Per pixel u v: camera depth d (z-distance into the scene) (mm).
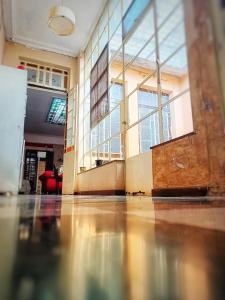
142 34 3264
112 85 5340
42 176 9859
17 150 3934
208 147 2201
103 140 5559
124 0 4750
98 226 515
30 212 915
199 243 336
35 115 10812
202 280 189
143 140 5473
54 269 210
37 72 7586
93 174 5656
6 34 6941
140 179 3771
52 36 7160
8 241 338
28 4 6059
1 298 143
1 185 3758
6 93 4066
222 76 307
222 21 314
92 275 198
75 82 7824
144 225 529
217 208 1021
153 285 177
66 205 1434
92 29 6859
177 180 2715
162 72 3475
